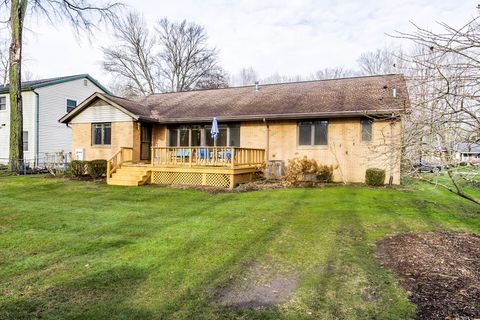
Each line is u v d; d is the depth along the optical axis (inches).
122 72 1519.4
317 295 151.3
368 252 208.5
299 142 589.9
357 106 524.1
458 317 123.6
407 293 148.2
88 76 1003.9
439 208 344.2
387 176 528.4
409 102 169.9
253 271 180.9
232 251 213.5
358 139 547.5
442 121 152.2
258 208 349.7
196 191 471.8
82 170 632.4
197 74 1640.0
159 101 792.9
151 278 171.3
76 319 132.0
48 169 695.7
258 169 583.5
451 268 169.8
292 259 198.4
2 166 835.4
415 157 175.8
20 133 694.5
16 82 682.8
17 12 677.3
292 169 526.3
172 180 554.3
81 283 165.3
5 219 303.6
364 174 545.0
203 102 722.8
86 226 278.8
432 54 143.6
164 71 1626.5
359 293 151.9
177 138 682.2
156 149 614.5
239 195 437.1
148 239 240.7
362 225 275.7
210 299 148.6
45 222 292.7
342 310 137.1
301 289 157.9
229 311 137.8
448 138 159.3
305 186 507.8
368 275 171.9
